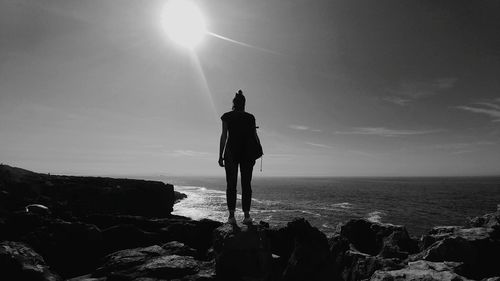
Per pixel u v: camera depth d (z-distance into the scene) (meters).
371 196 97.00
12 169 20.36
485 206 64.81
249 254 4.48
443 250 8.30
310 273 4.68
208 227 9.32
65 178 30.53
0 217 8.42
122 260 5.99
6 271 5.27
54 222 8.27
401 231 10.96
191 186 176.00
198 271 5.14
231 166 5.30
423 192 119.31
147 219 10.62
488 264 8.07
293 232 5.50
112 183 34.78
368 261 7.91
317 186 183.12
